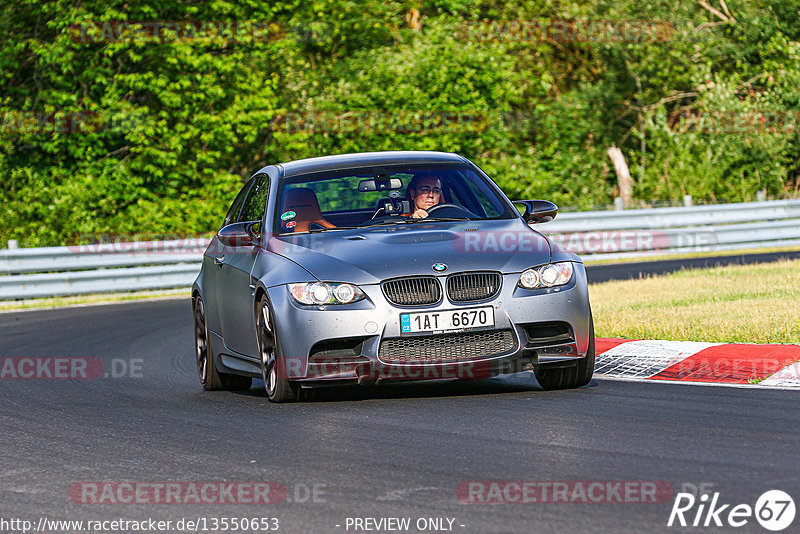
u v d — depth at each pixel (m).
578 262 26.80
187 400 29.48
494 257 26.08
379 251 26.23
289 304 25.80
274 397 26.89
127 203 96.12
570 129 117.19
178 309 60.00
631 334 34.94
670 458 18.95
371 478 18.56
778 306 39.38
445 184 29.84
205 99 94.62
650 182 119.19
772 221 87.25
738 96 121.19
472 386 28.64
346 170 30.34
